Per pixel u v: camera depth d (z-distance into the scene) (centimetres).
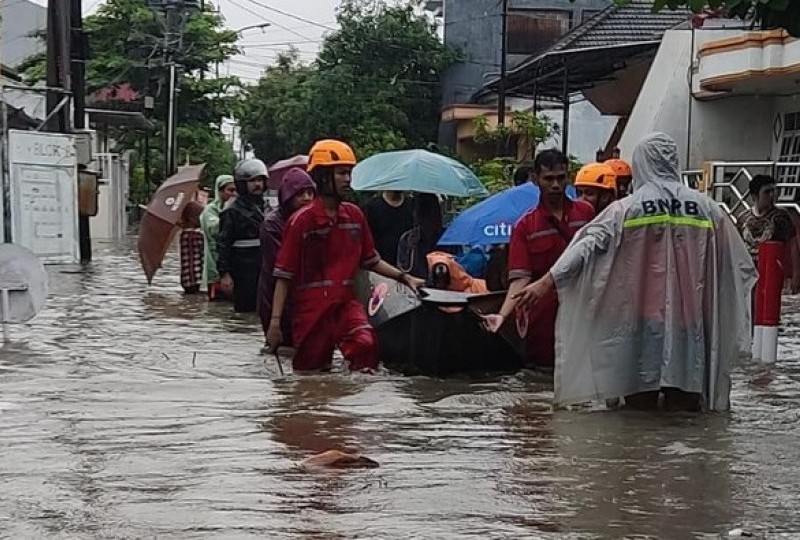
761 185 1280
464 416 757
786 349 1123
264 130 4769
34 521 504
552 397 832
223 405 790
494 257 1103
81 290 1758
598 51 2506
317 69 4669
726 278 770
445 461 623
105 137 4259
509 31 4419
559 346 776
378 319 985
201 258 1709
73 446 652
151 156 5034
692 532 493
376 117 4362
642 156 772
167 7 4541
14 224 2003
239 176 1455
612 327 766
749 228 1284
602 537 485
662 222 759
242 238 1445
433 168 1170
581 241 768
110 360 1034
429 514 517
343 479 580
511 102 4088
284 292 950
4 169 1705
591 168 985
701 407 770
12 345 1124
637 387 767
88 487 561
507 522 506
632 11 2852
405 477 585
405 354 950
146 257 1773
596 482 578
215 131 4931
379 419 745
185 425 715
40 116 3048
